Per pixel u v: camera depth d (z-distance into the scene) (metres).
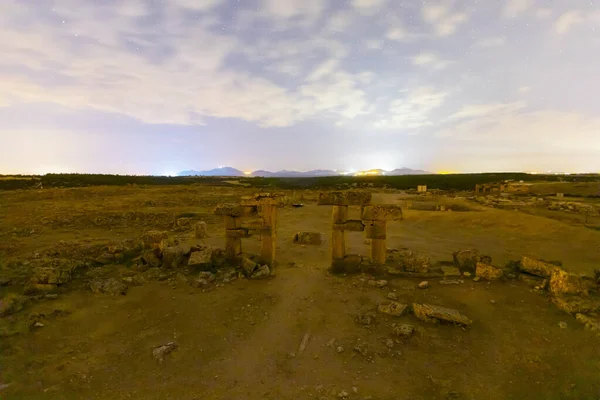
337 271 14.31
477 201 49.16
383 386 7.21
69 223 27.19
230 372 7.70
